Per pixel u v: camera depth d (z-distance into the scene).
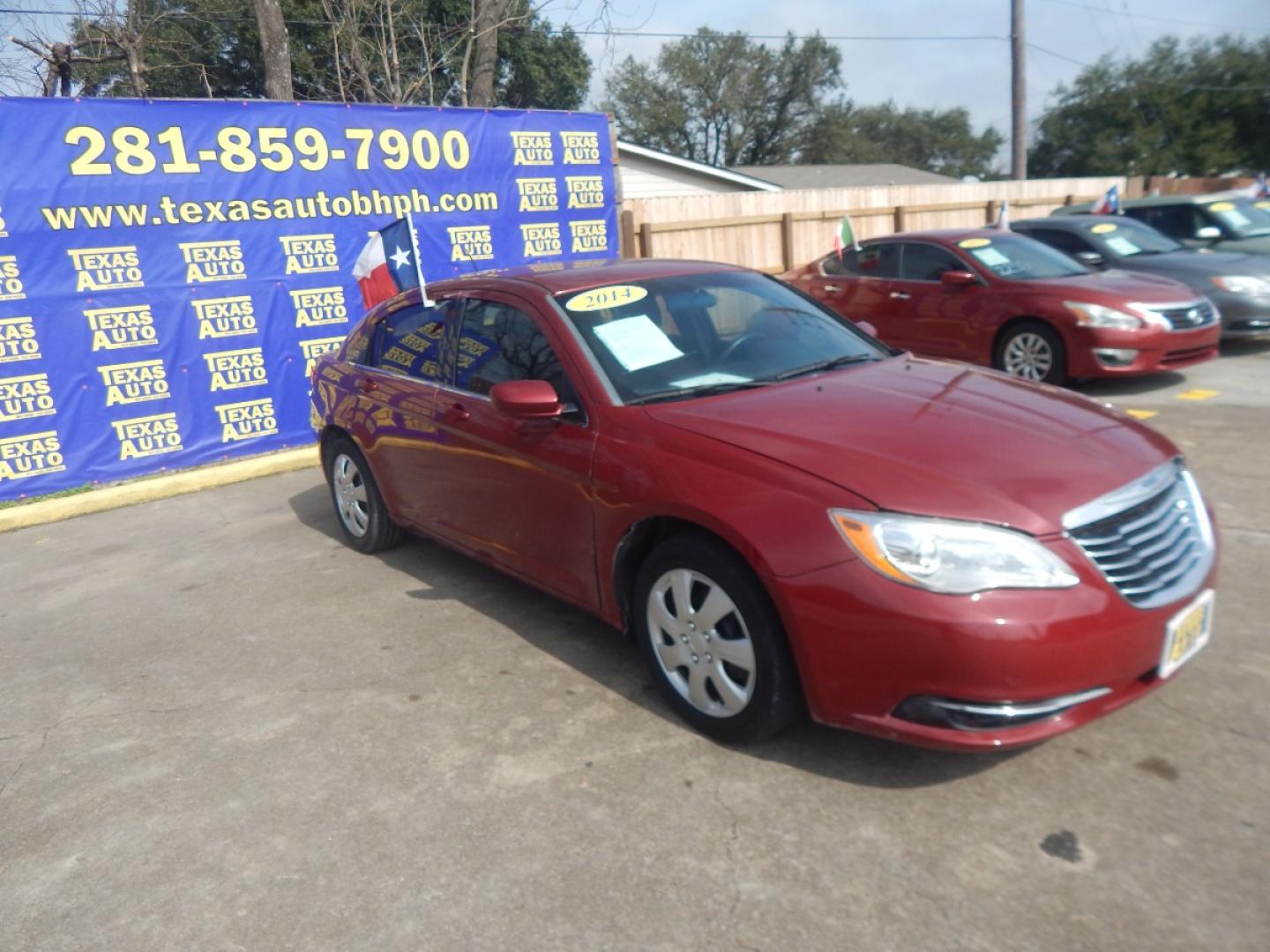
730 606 3.32
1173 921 2.56
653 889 2.82
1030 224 11.52
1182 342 8.39
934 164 68.19
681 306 4.47
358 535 5.92
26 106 7.30
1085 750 3.33
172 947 2.75
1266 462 6.34
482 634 4.62
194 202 8.08
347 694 4.14
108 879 3.06
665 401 3.87
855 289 10.15
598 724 3.72
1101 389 8.95
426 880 2.93
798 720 3.62
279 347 8.62
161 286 8.02
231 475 8.12
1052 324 8.48
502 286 4.66
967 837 2.94
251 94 24.48
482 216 9.71
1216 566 3.38
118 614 5.34
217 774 3.61
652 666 3.70
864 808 3.10
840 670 3.01
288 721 3.95
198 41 22.02
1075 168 40.97
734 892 2.78
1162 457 3.41
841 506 3.02
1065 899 2.66
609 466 3.71
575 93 29.72
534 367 4.27
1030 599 2.82
